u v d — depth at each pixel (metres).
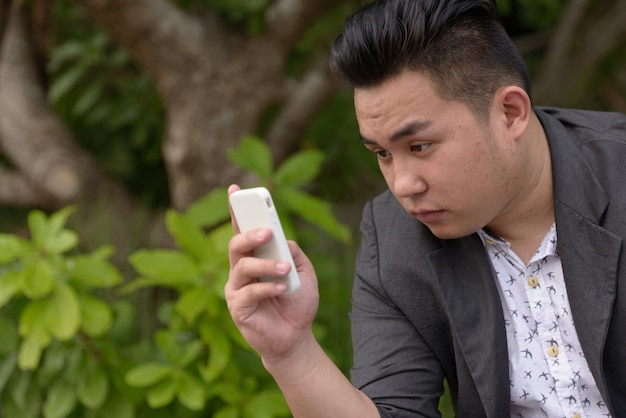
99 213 2.94
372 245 1.36
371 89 1.10
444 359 1.35
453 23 1.08
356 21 1.11
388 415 1.25
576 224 1.20
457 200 1.13
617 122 1.30
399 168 1.13
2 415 2.29
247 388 2.07
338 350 2.45
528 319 1.29
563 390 1.28
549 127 1.25
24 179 3.24
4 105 3.25
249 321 1.10
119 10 2.48
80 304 2.06
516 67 1.15
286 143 2.85
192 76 2.62
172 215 2.07
